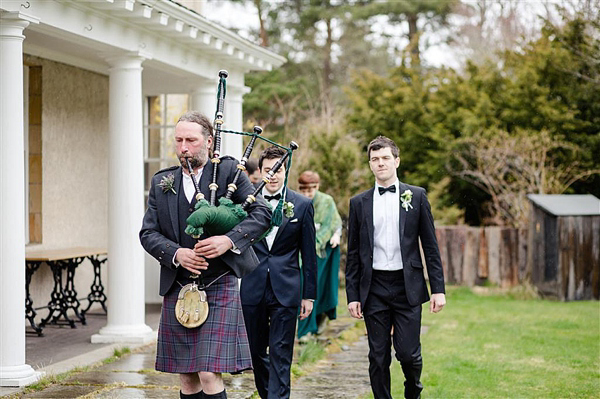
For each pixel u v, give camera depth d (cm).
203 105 1131
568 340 1019
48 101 1054
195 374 473
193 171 473
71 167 1110
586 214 1455
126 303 889
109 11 819
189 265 450
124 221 887
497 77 2070
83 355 826
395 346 573
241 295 601
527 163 1795
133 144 893
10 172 684
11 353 686
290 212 600
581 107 1950
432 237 582
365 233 577
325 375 786
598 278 1466
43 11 728
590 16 1948
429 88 2170
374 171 579
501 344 992
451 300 1485
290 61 3080
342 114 1897
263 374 614
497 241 1642
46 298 1051
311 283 618
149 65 982
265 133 1875
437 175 1994
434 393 714
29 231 1041
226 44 1055
